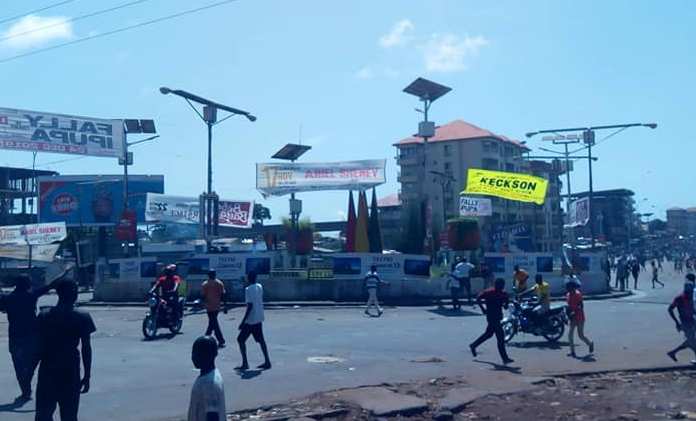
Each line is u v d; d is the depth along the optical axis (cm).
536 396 1296
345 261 3494
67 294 828
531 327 1997
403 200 9894
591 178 4791
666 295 4009
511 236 5241
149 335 2111
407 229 5891
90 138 3397
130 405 1192
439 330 2280
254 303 1531
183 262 3494
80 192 6756
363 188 4603
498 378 1424
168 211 6606
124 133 3519
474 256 4256
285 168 4750
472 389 1314
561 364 1614
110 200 6731
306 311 3022
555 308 2014
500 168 9731
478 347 1905
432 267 4138
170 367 1586
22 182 8294
